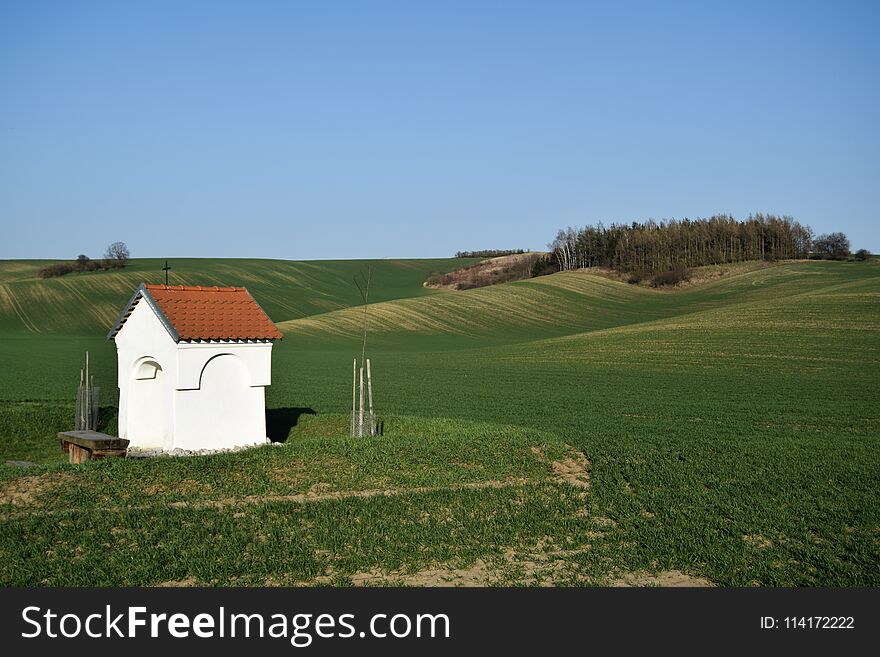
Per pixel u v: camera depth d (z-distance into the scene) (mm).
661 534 16578
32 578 13875
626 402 45062
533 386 54625
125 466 20625
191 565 14297
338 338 106438
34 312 118062
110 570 14086
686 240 156500
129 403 27531
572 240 171125
